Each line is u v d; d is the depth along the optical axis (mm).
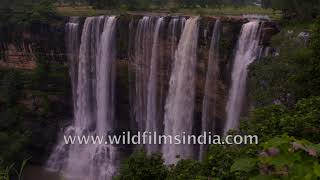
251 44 27969
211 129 32438
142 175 13961
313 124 9070
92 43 38000
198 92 32781
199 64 31984
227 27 29531
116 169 37594
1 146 37531
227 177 8750
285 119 9688
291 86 16281
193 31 31578
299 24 25938
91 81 38938
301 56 17578
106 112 38812
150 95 35625
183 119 33906
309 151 4039
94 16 38594
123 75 37344
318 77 13742
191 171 11828
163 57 34219
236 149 10023
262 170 4285
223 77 30484
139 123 37500
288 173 4016
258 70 20438
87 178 38188
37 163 39531
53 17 39531
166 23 33344
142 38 34969
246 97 28312
